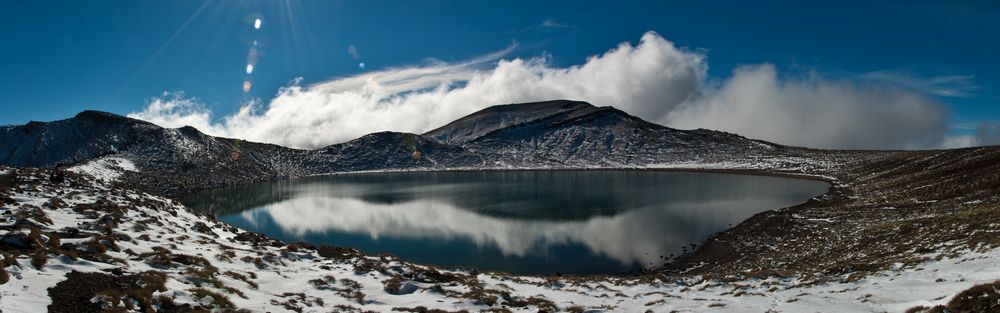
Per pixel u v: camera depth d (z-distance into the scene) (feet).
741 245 199.52
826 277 95.76
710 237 227.20
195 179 643.45
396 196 472.03
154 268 75.36
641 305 84.84
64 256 67.51
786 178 608.60
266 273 91.25
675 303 85.05
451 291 87.92
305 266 103.40
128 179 535.60
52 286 55.98
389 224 295.28
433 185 599.16
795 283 96.78
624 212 325.83
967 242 103.19
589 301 89.61
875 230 157.99
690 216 298.56
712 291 98.78
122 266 71.72
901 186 342.03
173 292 61.11
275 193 531.09
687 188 495.41
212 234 141.08
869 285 84.38
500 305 79.87
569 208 353.72
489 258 202.28
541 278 121.60
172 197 493.36
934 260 93.81
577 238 239.09
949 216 144.05
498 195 460.14
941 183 292.20
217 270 81.97
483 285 96.94
